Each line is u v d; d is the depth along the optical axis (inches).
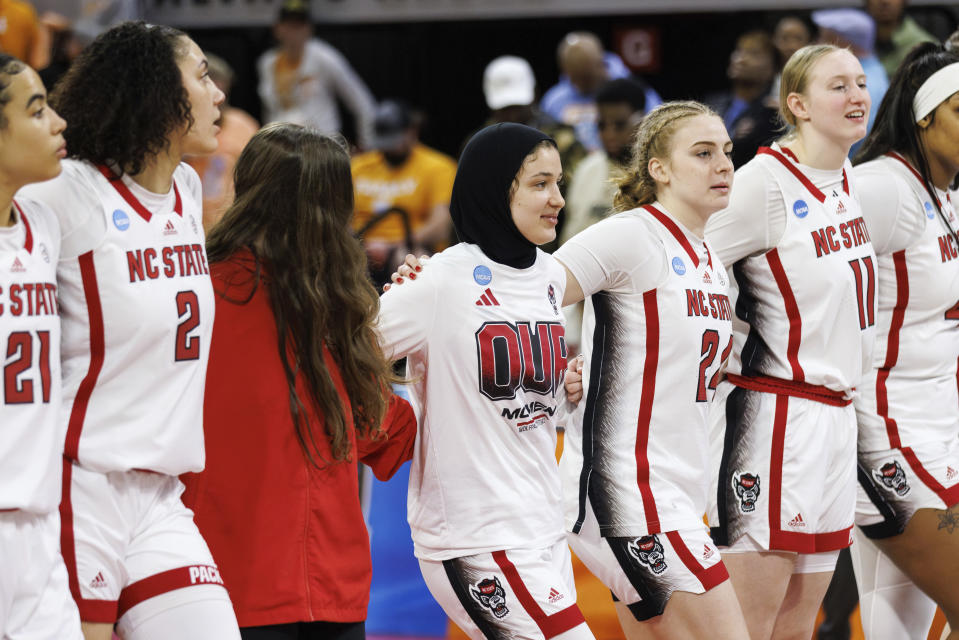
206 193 741.9
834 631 518.6
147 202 292.0
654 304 368.5
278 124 325.1
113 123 286.4
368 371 325.4
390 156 736.3
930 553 422.6
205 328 299.3
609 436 372.2
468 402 337.7
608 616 538.6
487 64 945.5
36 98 261.4
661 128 375.9
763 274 394.0
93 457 282.8
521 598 334.0
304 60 860.6
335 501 316.2
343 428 315.6
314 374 313.0
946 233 426.6
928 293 422.3
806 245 389.7
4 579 262.8
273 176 315.3
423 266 343.3
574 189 670.5
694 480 371.9
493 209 341.1
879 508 429.1
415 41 935.7
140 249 287.6
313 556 310.0
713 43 911.7
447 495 340.2
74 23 875.4
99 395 285.3
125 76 286.5
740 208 390.6
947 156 420.5
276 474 307.7
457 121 954.1
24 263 264.7
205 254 305.3
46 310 268.5
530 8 896.9
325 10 924.0
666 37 919.7
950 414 430.3
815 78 392.8
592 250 365.4
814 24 860.0
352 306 320.8
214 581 294.2
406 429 346.0
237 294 312.3
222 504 307.7
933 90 414.9
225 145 743.7
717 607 363.3
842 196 400.8
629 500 366.6
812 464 389.7
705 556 366.0
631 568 368.2
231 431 308.5
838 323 392.8
